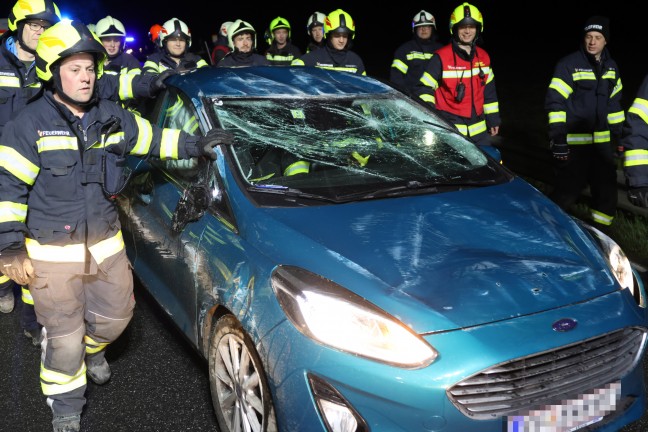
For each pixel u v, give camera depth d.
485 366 2.27
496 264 2.62
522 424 2.35
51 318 2.88
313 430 2.35
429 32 8.14
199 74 3.81
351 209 2.96
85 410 3.23
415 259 2.62
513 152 7.55
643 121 3.73
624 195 6.00
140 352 3.75
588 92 5.13
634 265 4.72
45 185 2.74
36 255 2.81
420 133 3.64
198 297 2.98
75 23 2.62
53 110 2.69
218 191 3.06
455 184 3.27
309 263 2.58
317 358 2.34
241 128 3.31
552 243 2.83
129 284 3.06
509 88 14.98
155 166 3.64
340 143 3.41
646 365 3.45
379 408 2.28
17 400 3.34
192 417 3.17
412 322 2.35
